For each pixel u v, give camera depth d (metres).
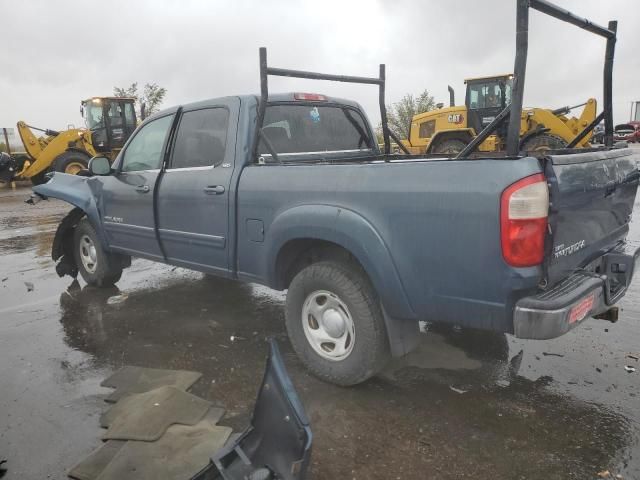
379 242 3.05
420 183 2.89
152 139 4.88
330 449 2.84
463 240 2.76
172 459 2.73
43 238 8.92
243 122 4.01
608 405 3.17
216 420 3.13
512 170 2.59
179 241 4.53
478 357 3.87
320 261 3.52
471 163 2.74
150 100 27.84
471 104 15.63
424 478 2.60
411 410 3.20
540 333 2.61
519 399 3.28
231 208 3.96
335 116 4.90
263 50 3.80
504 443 2.85
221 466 2.32
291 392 2.32
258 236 3.80
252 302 5.29
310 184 3.41
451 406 3.24
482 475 2.61
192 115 4.47
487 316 2.79
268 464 2.31
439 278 2.88
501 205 2.61
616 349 3.89
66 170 17.38
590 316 2.90
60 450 2.89
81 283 6.12
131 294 5.61
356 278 3.28
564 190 2.70
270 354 2.53
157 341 4.34
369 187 3.10
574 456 2.72
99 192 5.42
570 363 3.70
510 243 2.60
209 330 4.56
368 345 3.25
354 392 3.43
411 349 3.33
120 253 5.39
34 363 3.96
